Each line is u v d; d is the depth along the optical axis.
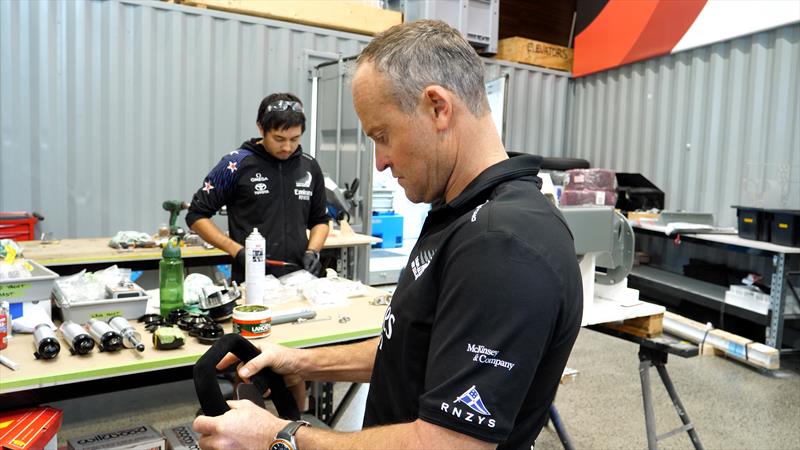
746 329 4.11
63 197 3.79
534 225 0.77
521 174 0.88
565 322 0.78
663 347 1.99
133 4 3.86
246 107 4.33
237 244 2.45
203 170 4.22
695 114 4.75
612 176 4.87
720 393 3.11
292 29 4.44
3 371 1.32
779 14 4.01
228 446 0.85
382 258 5.09
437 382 0.75
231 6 4.15
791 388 3.19
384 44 0.87
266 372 1.08
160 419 2.67
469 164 0.88
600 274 2.46
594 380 3.27
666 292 4.26
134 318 1.71
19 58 3.61
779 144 4.14
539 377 0.82
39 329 1.48
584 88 5.86
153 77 3.98
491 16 5.30
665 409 2.91
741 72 4.38
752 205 4.16
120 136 3.92
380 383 0.94
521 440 0.84
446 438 0.73
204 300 1.74
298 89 4.54
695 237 3.92
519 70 5.60
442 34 0.86
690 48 4.68
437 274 0.84
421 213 5.81
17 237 3.52
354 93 0.89
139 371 1.39
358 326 1.72
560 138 5.97
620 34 5.29
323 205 2.76
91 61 3.79
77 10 3.72
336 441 0.80
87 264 3.03
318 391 2.19
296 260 2.58
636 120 5.29
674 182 4.95
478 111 0.88
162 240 3.39
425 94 0.84
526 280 0.73
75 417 2.66
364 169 4.12
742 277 4.18
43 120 3.70
